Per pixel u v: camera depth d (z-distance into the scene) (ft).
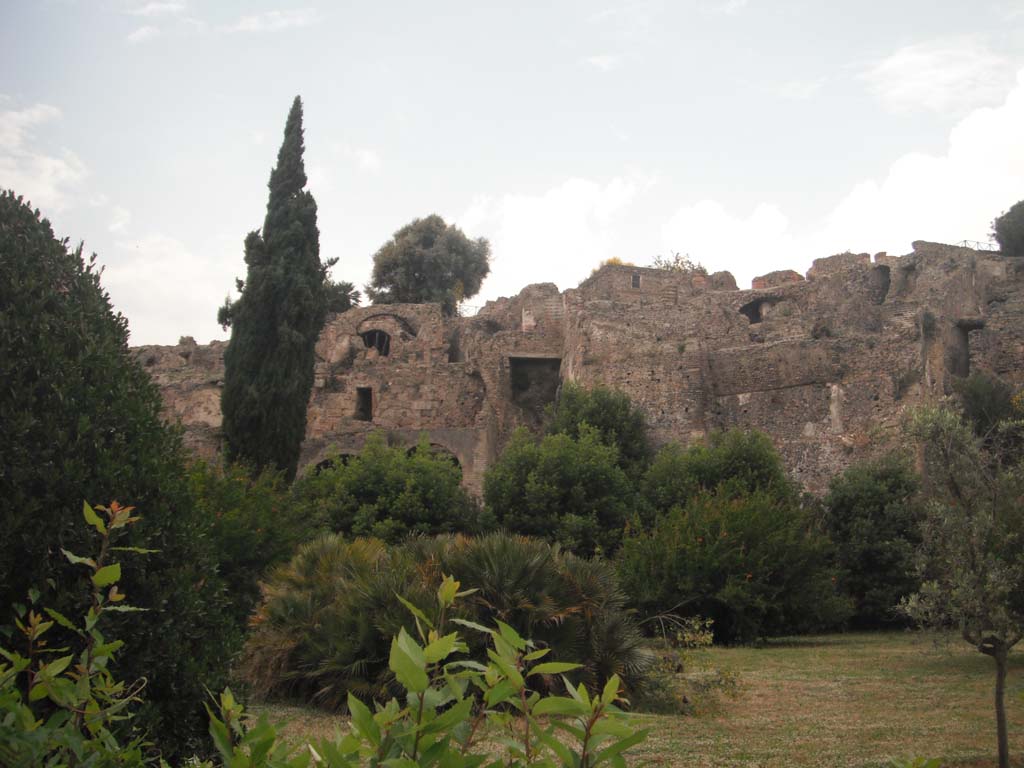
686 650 82.48
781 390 173.06
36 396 36.14
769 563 111.14
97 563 26.81
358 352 230.07
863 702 68.90
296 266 152.66
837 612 118.32
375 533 136.26
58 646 33.68
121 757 22.48
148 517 37.42
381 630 61.46
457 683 18.74
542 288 220.64
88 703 23.85
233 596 74.79
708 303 218.79
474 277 332.80
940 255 215.31
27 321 37.01
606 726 19.07
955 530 54.13
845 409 165.78
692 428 174.60
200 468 90.27
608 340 185.78
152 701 35.86
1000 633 50.62
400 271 319.68
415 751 18.31
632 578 112.47
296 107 166.40
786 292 224.74
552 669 19.60
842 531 136.15
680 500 144.36
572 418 173.06
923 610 54.44
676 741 54.49
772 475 146.10
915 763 23.93
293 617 68.39
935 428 57.62
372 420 213.05
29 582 33.91
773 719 62.13
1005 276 227.40
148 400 41.73
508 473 147.43
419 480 144.46
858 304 207.00
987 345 194.49
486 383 207.51
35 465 34.86
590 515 139.64
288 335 147.64
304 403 150.51
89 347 38.32
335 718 59.00
